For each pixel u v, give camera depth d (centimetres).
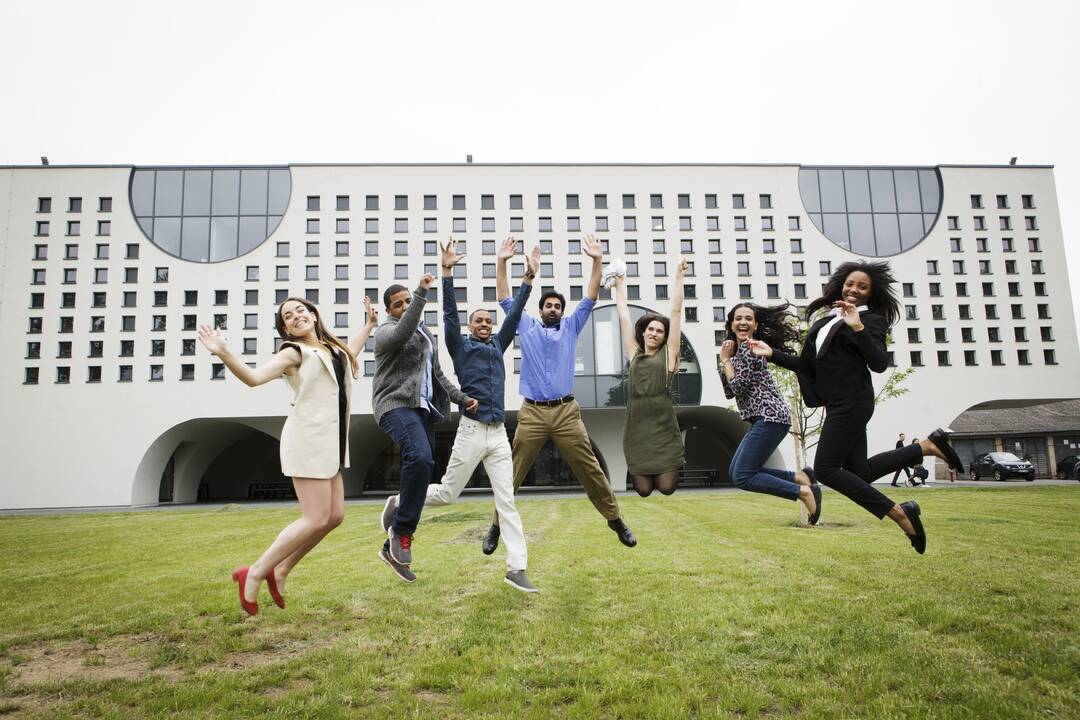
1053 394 3103
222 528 1295
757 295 3150
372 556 748
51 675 331
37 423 2938
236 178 3158
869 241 3212
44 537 1156
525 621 404
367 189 3172
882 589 473
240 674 322
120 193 3103
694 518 1215
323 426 351
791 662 321
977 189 3259
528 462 476
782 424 467
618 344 3050
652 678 300
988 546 702
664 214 3212
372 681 306
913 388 3098
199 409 2962
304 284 3084
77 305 3023
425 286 417
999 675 299
